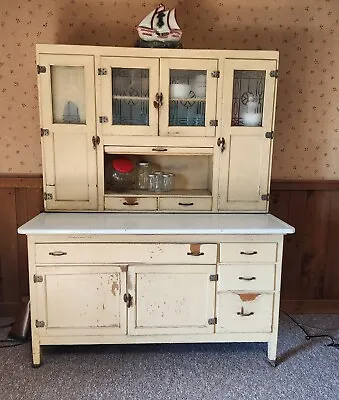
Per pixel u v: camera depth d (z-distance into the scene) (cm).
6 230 284
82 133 247
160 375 223
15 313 293
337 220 300
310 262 304
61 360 237
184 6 270
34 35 267
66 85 244
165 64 242
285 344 258
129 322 228
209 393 208
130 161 268
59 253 219
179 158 279
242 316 232
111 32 269
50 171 250
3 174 279
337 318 297
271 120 253
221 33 274
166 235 221
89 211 256
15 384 213
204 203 260
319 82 284
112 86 244
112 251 221
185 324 231
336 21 277
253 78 251
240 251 226
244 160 256
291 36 277
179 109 251
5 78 270
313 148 292
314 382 219
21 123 275
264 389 212
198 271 226
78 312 225
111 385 213
